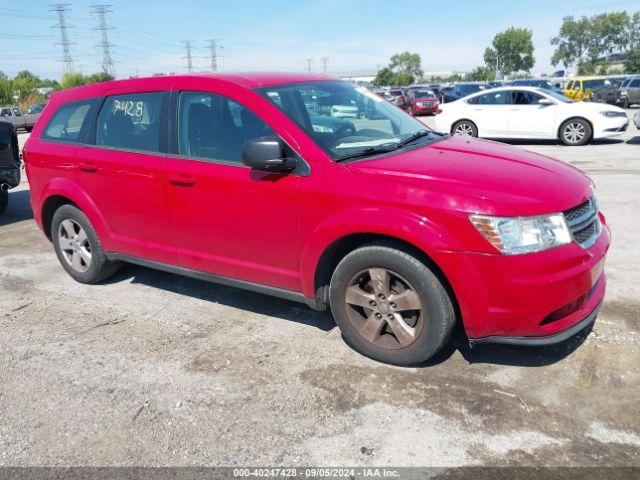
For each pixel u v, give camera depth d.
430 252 3.00
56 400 3.27
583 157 11.55
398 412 2.99
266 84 3.87
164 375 3.47
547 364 3.36
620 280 4.53
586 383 3.15
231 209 3.75
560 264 2.93
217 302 4.54
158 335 4.01
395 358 3.38
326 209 3.32
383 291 3.30
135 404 3.19
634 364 3.31
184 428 2.96
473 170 3.26
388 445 2.74
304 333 3.92
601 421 2.83
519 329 3.01
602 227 3.52
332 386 3.25
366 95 4.46
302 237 3.47
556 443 2.70
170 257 4.25
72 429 3.00
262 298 4.57
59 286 5.06
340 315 3.53
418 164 3.32
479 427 2.84
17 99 54.34
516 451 2.66
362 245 3.32
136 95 4.32
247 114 3.71
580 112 13.67
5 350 3.89
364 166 3.31
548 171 3.38
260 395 3.21
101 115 4.56
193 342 3.88
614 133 13.56
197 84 3.97
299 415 3.01
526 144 14.70
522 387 3.15
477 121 14.95
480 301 2.99
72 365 3.64
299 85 4.03
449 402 3.05
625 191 7.72
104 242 4.66
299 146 3.46
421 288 3.14
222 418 3.02
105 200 4.52
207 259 4.02
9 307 4.63
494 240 2.90
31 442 2.92
